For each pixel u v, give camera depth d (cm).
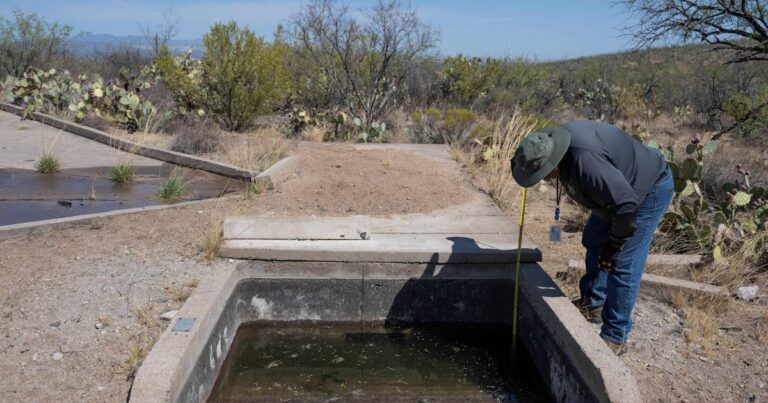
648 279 472
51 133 1056
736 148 1317
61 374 330
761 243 539
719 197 786
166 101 1416
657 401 332
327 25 1433
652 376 356
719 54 1359
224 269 461
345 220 538
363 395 394
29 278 445
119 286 435
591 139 339
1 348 352
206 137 977
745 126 1106
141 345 360
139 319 390
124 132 1046
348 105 1483
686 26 927
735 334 416
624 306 369
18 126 1109
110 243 518
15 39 2102
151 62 2566
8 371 331
